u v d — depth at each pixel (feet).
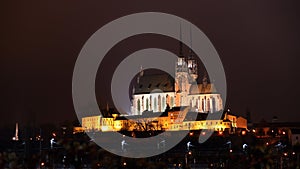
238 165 492.13
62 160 415.44
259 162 419.74
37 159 422.41
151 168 426.92
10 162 424.46
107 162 418.10
